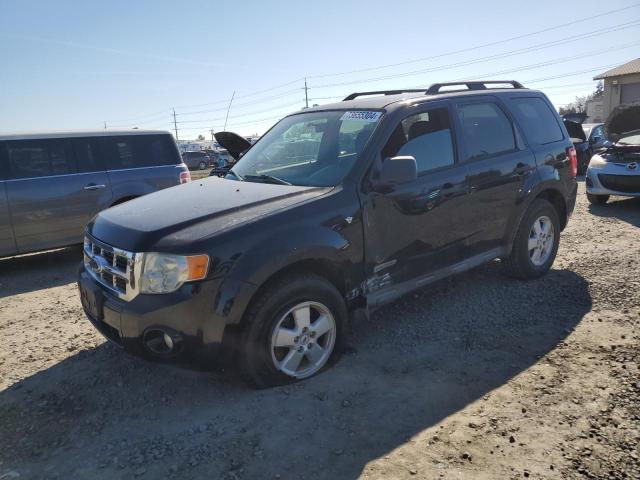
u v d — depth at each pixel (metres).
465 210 4.41
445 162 4.31
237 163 4.82
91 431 3.05
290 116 5.02
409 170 3.53
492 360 3.67
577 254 6.18
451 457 2.66
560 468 2.55
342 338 3.68
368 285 3.80
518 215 4.93
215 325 3.07
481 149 4.62
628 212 8.73
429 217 4.12
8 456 2.84
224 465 2.68
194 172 39.84
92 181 7.42
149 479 2.61
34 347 4.30
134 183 7.80
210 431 2.98
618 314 4.32
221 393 3.39
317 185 3.80
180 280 3.02
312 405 3.19
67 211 7.24
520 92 5.34
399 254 3.96
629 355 3.61
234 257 3.10
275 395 3.31
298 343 3.43
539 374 3.44
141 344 3.11
